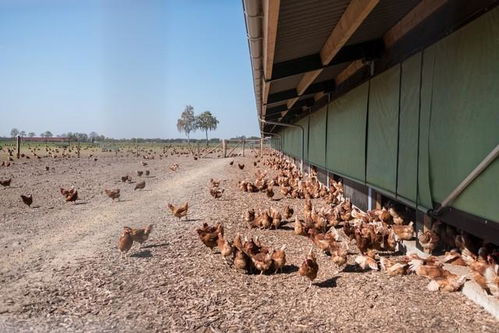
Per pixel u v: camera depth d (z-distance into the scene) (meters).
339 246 5.90
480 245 5.22
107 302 4.65
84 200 12.60
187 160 35.69
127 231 6.79
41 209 11.00
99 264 6.07
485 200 4.03
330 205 10.21
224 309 4.39
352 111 9.55
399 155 6.37
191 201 12.21
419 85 5.57
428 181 5.30
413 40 5.90
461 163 4.49
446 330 3.72
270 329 3.91
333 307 4.36
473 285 4.42
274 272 5.59
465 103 4.38
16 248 7.08
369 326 3.89
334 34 6.00
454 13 4.70
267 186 14.16
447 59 4.77
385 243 6.22
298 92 11.46
